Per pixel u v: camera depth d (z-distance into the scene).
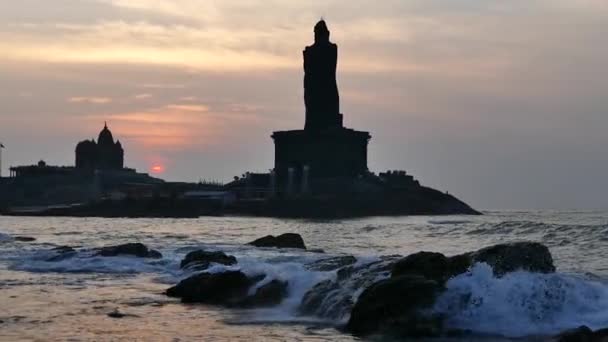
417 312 23.05
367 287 24.30
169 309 27.78
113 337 22.22
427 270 25.20
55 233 100.94
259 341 21.80
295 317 26.03
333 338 22.38
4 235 76.25
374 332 22.86
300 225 181.00
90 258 45.34
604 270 38.88
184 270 39.81
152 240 78.94
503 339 21.42
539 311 23.02
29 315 26.11
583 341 19.67
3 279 37.81
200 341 21.75
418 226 123.44
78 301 29.70
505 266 24.80
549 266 25.42
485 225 93.25
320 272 30.02
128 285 35.12
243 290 29.70
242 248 58.03
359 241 83.56
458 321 22.86
